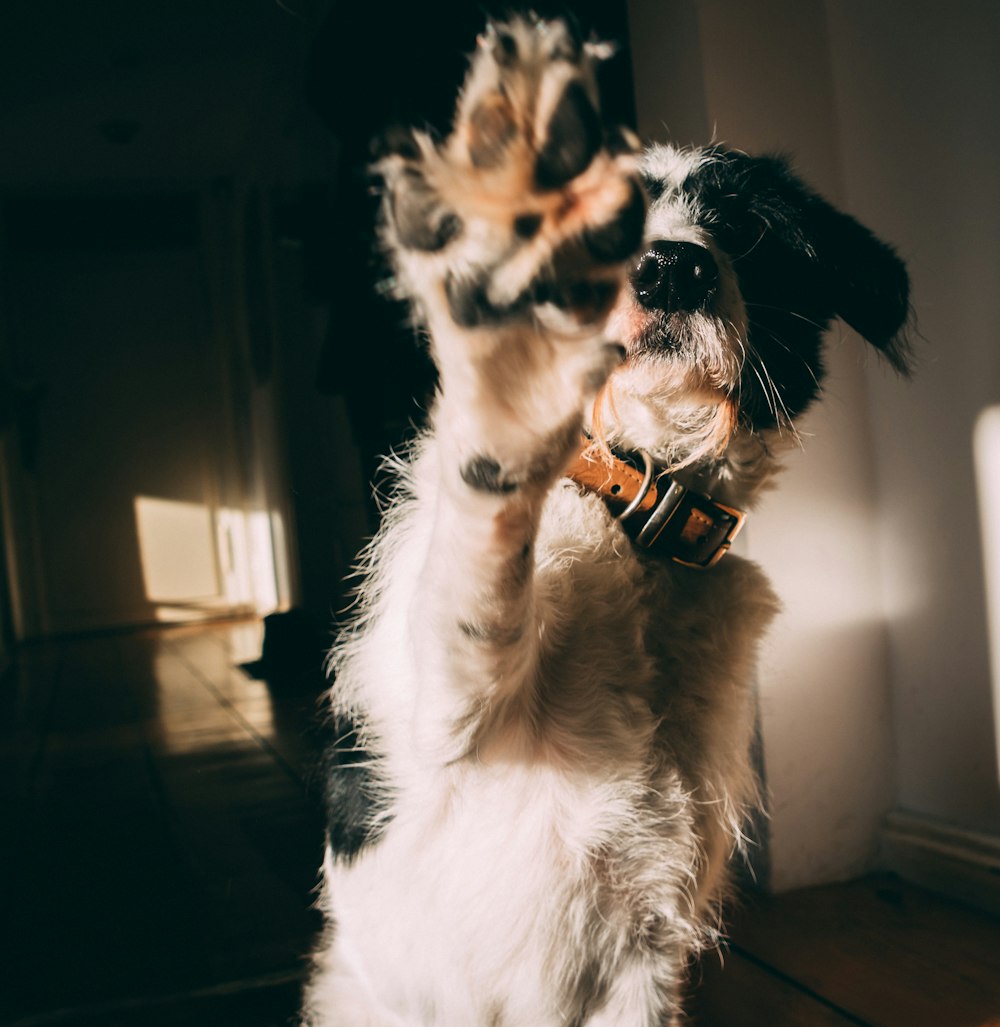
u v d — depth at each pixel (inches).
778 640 75.1
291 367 255.3
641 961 45.9
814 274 58.1
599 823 43.0
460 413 26.0
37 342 316.2
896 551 77.0
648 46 80.1
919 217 71.8
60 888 85.5
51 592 316.5
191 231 328.8
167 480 327.6
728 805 50.1
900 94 71.9
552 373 24.5
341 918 52.4
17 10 192.7
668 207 55.9
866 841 78.6
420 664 35.4
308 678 186.1
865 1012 59.1
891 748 79.1
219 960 70.2
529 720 41.9
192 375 329.1
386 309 96.4
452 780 42.9
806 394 58.1
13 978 68.6
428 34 75.2
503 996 45.0
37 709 176.1
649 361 47.3
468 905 43.7
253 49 221.9
